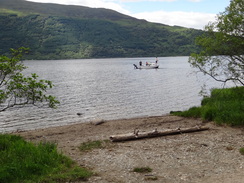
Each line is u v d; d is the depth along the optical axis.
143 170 7.49
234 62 14.98
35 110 24.44
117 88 41.56
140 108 25.09
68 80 56.25
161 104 27.02
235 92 18.28
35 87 9.26
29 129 17.53
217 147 9.72
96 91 38.16
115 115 22.09
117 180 6.82
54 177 6.74
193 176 7.04
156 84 46.56
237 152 9.06
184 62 155.25
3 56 8.90
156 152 9.28
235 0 14.09
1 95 8.93
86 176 6.96
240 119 12.88
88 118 21.08
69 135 13.27
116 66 124.06
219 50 15.17
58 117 21.61
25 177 6.71
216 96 18.89
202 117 14.88
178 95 32.97
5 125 19.03
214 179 6.79
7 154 7.90
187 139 10.95
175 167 7.78
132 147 9.98
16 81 9.17
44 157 7.75
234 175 7.00
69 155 9.13
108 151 9.51
